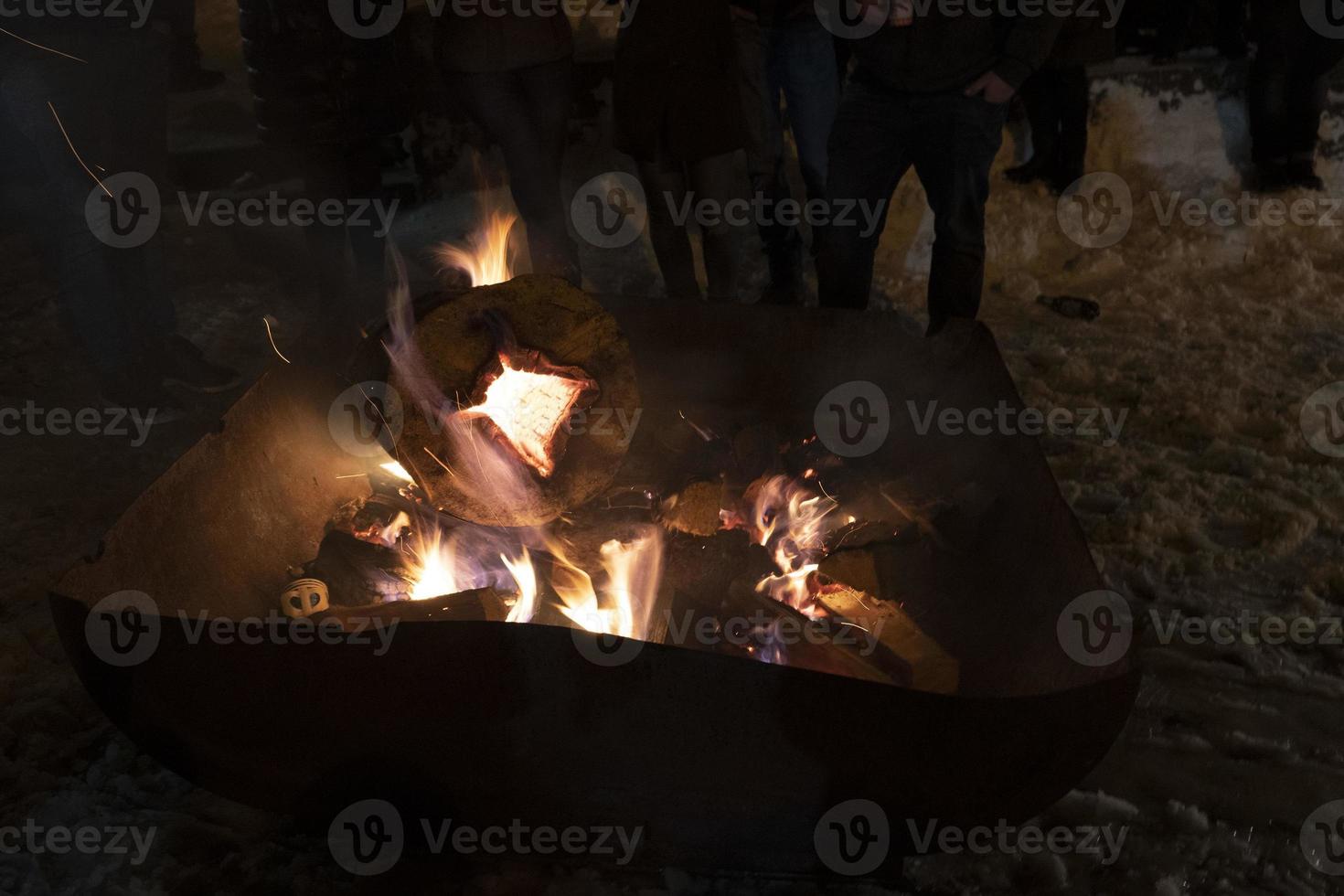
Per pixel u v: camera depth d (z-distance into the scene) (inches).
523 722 64.2
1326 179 215.5
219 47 271.0
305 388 99.5
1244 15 215.0
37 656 91.7
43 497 117.3
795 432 109.5
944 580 89.4
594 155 209.0
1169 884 70.1
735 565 90.3
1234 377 145.0
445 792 68.6
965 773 64.6
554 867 72.2
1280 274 179.3
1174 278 180.5
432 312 86.4
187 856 73.1
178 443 129.9
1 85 119.3
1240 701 88.3
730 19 135.2
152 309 138.7
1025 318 167.3
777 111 162.4
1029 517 82.5
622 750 64.7
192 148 207.6
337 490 101.0
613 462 94.0
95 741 83.0
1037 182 207.9
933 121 128.6
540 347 89.4
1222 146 213.9
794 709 61.8
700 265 182.1
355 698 64.3
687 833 69.7
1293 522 110.0
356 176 148.5
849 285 141.1
